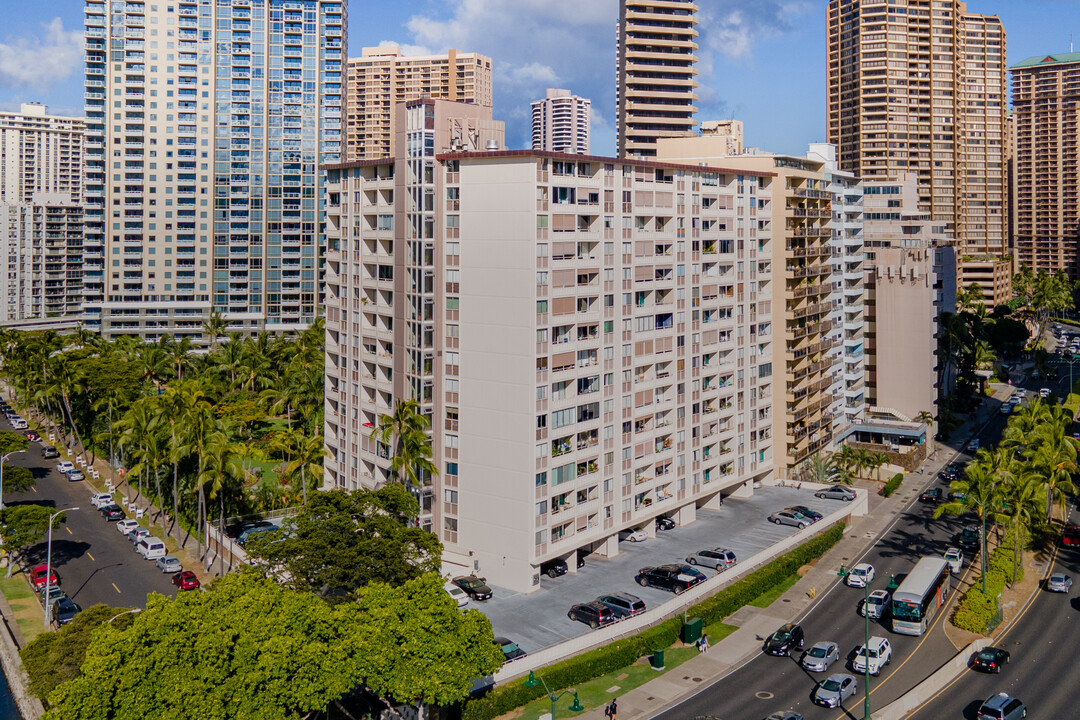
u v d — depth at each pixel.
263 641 64.19
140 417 130.75
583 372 104.69
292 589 79.88
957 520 131.50
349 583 81.81
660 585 100.81
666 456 118.88
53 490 150.25
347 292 119.19
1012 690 81.06
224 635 63.34
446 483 104.88
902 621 92.69
